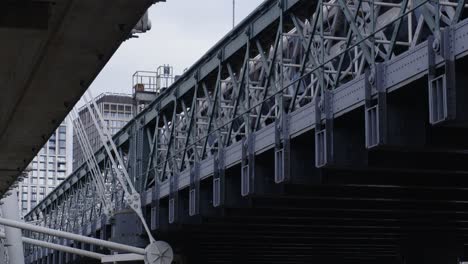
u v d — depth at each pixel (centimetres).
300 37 2833
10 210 3684
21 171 2502
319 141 2453
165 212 4219
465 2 1961
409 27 2273
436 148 2173
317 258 5722
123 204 5169
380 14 2856
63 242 7369
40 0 1108
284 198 3186
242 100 3581
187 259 4881
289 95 3120
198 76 3838
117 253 4488
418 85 2091
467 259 5219
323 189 2992
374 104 2184
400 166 2461
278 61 3297
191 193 3578
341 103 2364
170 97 4269
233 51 3419
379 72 2145
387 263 5697
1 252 5162
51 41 1255
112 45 1281
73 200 7288
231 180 3300
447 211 3291
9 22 1149
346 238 4338
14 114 1758
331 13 2933
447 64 1881
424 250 4153
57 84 1512
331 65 2888
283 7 2919
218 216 3559
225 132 3831
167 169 4491
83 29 1201
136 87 5922
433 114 1906
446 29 1897
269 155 2983
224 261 5722
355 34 2445
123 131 5266
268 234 4256
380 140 2114
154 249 3381
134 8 1115
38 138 2011
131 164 4991
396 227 3822
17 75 1467
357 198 3002
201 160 3575
